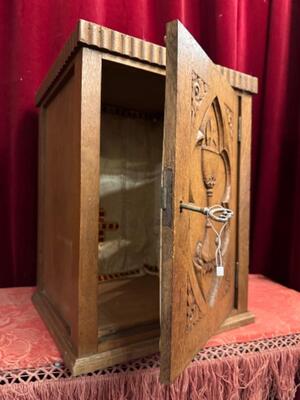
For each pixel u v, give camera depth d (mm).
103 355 639
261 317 904
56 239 848
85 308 629
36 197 1116
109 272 1155
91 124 623
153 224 1245
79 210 624
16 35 1058
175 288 539
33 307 936
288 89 1338
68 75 717
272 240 1354
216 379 723
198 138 628
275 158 1304
